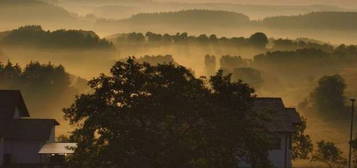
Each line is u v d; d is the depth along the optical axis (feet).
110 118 407.23
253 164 422.82
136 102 411.75
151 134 408.05
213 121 415.03
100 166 412.36
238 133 414.82
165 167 408.87
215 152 412.57
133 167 408.46
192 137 409.28
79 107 420.36
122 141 406.00
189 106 412.57
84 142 414.00
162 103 411.34
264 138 431.02
